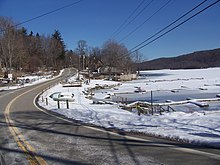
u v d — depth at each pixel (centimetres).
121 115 1877
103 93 6088
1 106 3005
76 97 4497
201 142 903
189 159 744
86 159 802
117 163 747
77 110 2389
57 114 2136
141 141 994
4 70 9856
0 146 1038
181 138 971
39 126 1506
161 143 944
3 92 5066
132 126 1337
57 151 917
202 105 3762
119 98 5259
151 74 14475
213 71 15588
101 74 11562
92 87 7112
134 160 764
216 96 5034
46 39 15588
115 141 1019
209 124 1287
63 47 17212
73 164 763
